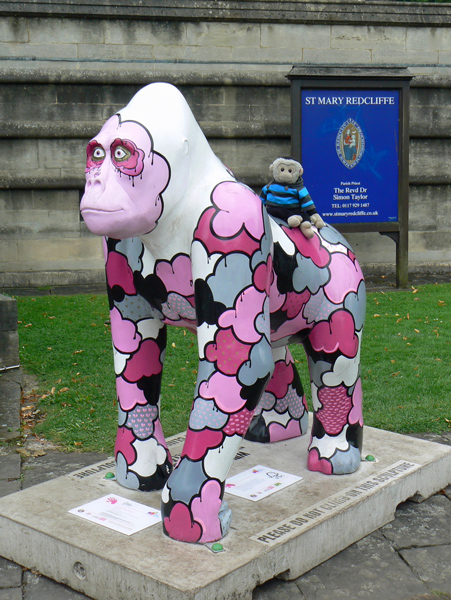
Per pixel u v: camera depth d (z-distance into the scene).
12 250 9.90
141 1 9.75
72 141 9.81
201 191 2.54
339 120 8.99
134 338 3.02
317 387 3.21
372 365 5.75
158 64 9.96
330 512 2.82
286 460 3.37
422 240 10.84
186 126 2.51
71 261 10.08
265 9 10.04
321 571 2.74
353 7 10.26
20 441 4.20
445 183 10.73
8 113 9.62
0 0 9.43
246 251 2.50
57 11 9.58
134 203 2.38
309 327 3.12
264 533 2.65
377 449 3.51
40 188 9.84
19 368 5.58
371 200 9.23
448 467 3.49
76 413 4.65
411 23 10.45
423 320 7.40
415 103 10.45
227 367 2.53
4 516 2.81
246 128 10.12
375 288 9.49
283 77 10.15
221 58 10.10
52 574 2.68
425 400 4.89
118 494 3.01
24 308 7.90
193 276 2.55
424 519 3.17
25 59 9.65
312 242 3.06
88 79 9.69
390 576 2.71
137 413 3.06
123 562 2.44
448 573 2.74
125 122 2.41
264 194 3.12
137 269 2.77
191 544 2.57
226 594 2.38
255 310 2.54
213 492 2.58
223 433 2.55
